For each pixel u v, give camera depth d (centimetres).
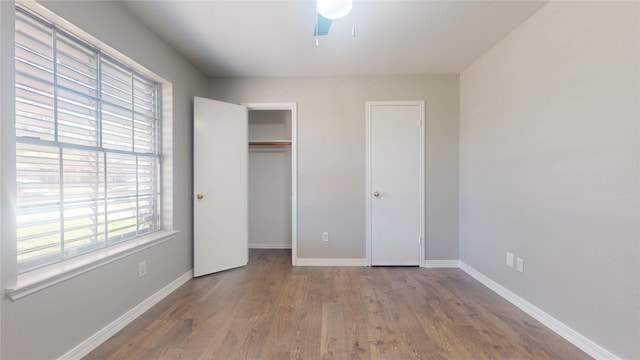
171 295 252
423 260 337
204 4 197
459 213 335
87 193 180
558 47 188
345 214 340
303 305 233
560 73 187
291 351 172
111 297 187
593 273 165
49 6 144
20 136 140
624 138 147
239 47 262
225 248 319
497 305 234
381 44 258
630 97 144
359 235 340
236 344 178
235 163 324
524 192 223
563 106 185
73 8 159
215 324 202
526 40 219
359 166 339
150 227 248
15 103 132
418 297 250
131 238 223
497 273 260
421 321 207
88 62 180
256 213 432
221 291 261
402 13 209
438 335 189
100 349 172
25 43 142
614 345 154
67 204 166
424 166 336
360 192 339
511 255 239
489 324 203
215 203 309
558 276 190
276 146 424
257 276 302
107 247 197
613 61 152
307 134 339
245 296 250
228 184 319
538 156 208
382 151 337
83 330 166
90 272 170
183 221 280
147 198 243
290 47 263
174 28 228
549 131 197
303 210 341
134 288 209
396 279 295
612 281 154
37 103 148
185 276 283
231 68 312
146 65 224
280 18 215
